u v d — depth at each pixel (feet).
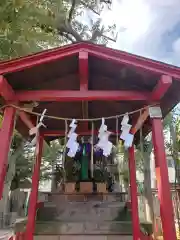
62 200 19.39
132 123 13.30
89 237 13.87
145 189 25.21
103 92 9.90
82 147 20.70
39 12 17.29
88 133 15.52
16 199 58.23
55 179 27.25
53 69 9.96
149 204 24.44
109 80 10.90
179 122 26.03
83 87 9.94
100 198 19.74
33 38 18.15
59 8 20.51
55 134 15.51
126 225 14.53
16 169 52.01
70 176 22.71
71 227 14.46
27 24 16.52
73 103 12.82
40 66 9.51
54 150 42.78
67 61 9.68
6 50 16.30
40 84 10.73
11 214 46.68
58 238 13.83
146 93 10.06
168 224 8.14
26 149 48.14
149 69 9.16
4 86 8.86
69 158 23.18
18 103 10.14
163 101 10.84
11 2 14.35
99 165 23.61
